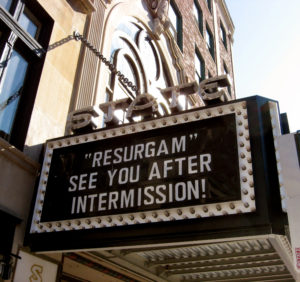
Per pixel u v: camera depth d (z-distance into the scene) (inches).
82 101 319.0
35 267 227.1
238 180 189.0
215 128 207.9
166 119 223.8
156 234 194.4
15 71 272.2
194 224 188.5
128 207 206.8
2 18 260.7
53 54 300.5
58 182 234.5
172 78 585.9
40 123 270.2
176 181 202.4
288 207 173.2
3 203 225.3
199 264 277.6
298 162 179.9
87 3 353.4
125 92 429.1
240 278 294.5
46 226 223.6
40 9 301.9
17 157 239.8
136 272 288.8
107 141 234.7
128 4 475.2
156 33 552.7
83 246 209.5
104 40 379.2
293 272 228.1
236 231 180.1
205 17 913.5
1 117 253.9
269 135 199.2
